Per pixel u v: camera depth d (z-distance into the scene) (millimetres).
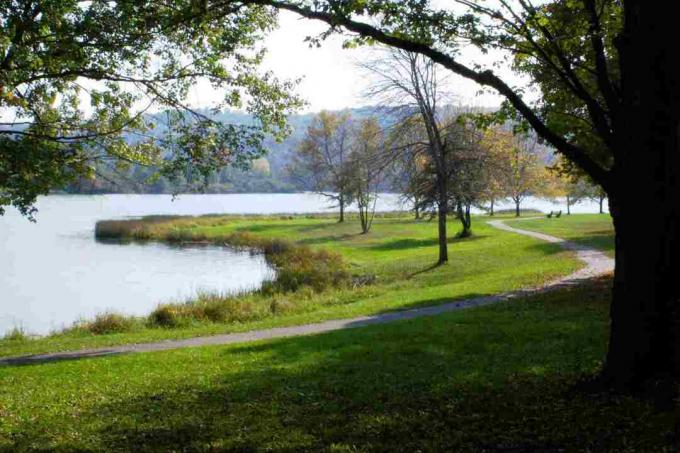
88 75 13094
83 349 16750
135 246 54938
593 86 12406
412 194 37219
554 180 72750
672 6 7152
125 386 10789
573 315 14938
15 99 11586
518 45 9570
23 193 12469
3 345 18219
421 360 11320
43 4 11273
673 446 5980
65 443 7699
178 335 18469
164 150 15039
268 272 38750
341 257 40719
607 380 7887
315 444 7086
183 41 14109
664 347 7516
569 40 10375
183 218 79875
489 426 7164
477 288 23641
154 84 14461
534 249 38188
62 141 13438
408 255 42156
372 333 14781
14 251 49719
